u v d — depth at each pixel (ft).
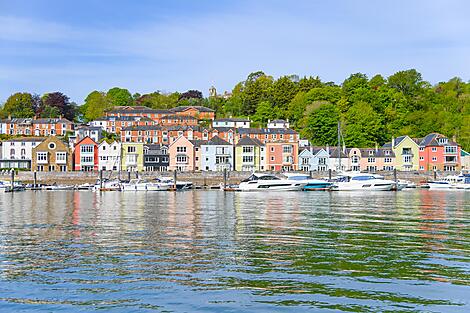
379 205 213.05
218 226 143.33
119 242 117.19
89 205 222.48
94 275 87.51
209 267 92.32
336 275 86.89
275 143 495.41
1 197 288.51
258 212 182.60
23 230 137.49
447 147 500.33
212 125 625.00
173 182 364.58
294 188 329.72
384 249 107.96
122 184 356.38
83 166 478.59
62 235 128.16
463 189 350.64
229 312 69.72
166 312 70.08
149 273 88.48
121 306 72.43
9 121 644.69
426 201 237.04
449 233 129.49
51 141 476.13
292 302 73.31
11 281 84.38
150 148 490.49
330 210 189.88
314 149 506.07
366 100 615.98
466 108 601.62
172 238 122.31
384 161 500.33
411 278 84.99
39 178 408.46
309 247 110.22
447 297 75.46
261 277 85.61
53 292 78.64
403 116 589.32
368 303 72.90
